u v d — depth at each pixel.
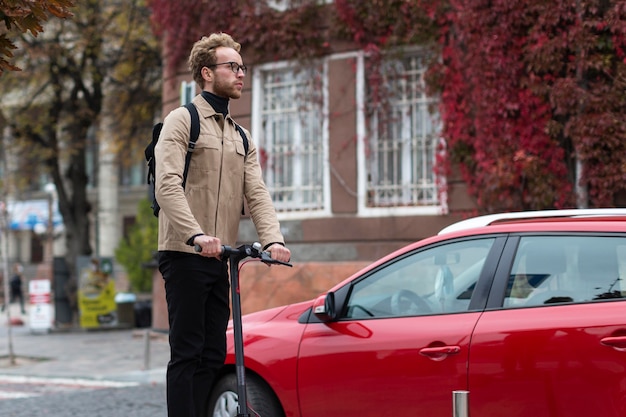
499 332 6.86
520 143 15.65
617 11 14.61
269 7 19.19
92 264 31.75
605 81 14.93
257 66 19.56
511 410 6.73
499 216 7.65
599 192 14.91
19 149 36.50
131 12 33.09
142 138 35.69
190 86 16.39
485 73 15.88
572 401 6.48
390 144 18.09
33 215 63.09
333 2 18.36
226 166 6.81
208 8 19.91
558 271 6.88
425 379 7.12
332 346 7.70
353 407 7.52
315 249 18.81
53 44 32.69
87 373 18.44
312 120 19.05
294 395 7.89
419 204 17.69
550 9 15.16
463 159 16.75
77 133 34.97
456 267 7.39
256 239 19.58
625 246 6.68
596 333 6.45
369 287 7.78
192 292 6.64
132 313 32.97
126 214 66.00
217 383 8.62
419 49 17.66
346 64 18.44
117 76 34.59
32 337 29.22
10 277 53.59
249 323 8.46
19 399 14.48
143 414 12.49
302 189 19.16
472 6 15.98
